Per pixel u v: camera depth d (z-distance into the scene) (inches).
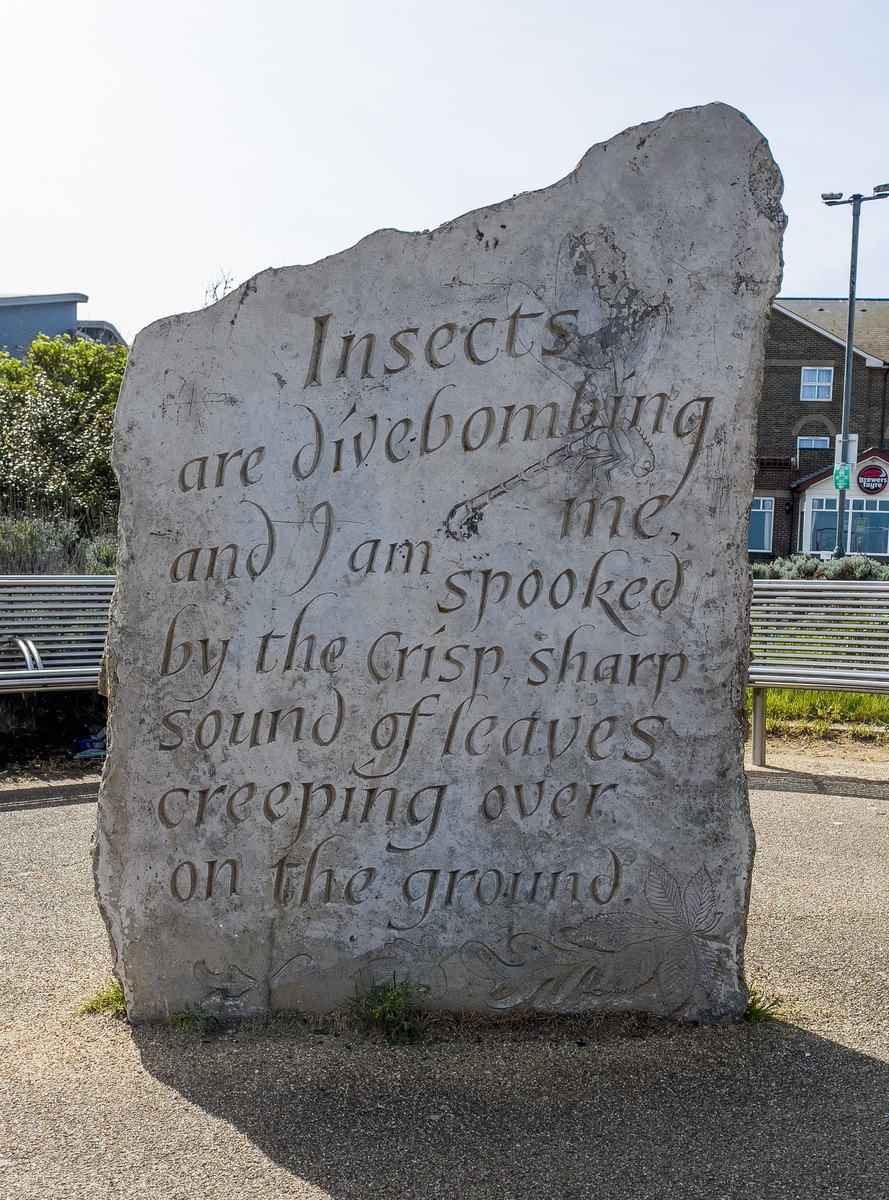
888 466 1296.8
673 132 130.6
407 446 132.8
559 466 132.9
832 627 265.1
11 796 239.8
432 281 131.6
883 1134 108.7
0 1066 121.5
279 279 131.6
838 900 174.9
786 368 1364.4
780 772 263.7
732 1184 100.8
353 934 134.7
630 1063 123.9
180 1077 119.6
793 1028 132.3
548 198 131.0
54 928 163.3
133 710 133.3
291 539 132.9
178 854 134.1
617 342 131.9
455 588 133.5
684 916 134.6
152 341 131.9
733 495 133.0
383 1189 99.6
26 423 566.6
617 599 133.6
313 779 134.0
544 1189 100.0
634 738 134.3
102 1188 98.7
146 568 132.9
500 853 134.8
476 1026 133.2
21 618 264.2
